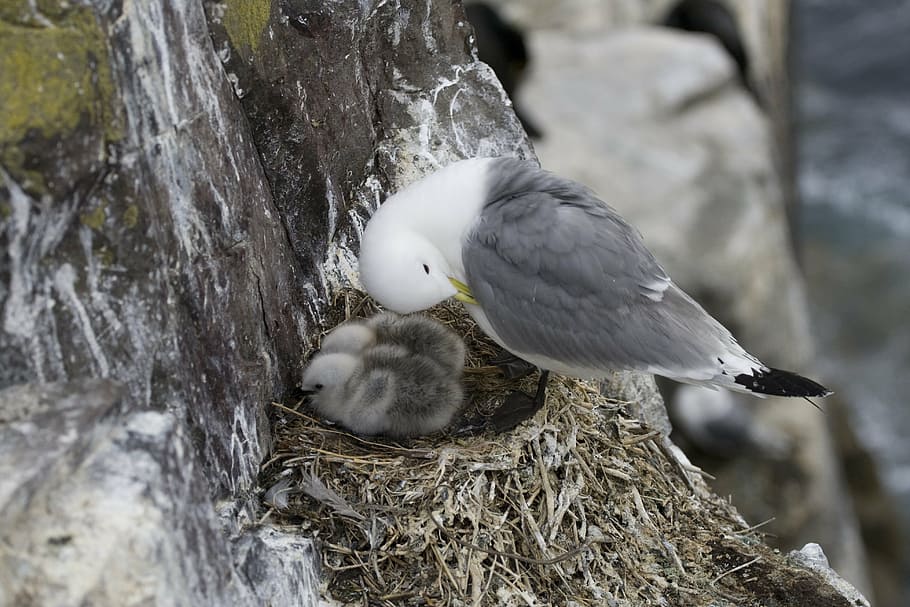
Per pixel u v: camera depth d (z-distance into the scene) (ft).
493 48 77.87
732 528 34.99
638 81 81.41
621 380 38.86
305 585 26.50
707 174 74.64
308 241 33.99
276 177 31.48
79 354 21.74
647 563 31.96
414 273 31.83
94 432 20.06
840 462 91.40
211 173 25.85
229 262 26.73
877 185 142.31
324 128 34.35
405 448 31.19
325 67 34.04
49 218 20.54
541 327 31.40
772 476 75.36
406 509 29.17
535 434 31.94
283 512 28.35
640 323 31.14
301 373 32.53
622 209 72.84
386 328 34.35
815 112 156.76
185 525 20.95
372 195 39.19
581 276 30.78
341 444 30.94
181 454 21.17
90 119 20.83
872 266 129.70
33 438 19.47
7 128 19.63
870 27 173.06
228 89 27.50
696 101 79.92
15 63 19.88
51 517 19.22
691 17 92.73
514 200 31.76
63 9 20.52
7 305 20.36
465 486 30.01
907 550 92.79
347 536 28.58
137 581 19.44
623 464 33.55
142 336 22.84
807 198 141.08
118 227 21.86
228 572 22.59
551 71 82.58
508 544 29.73
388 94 40.93
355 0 35.53
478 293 31.81
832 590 31.94
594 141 76.02
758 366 32.24
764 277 73.36
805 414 77.36
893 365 117.70
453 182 32.40
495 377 35.83
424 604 27.91
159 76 23.34
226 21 27.02
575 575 30.35
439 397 31.96
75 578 18.88
